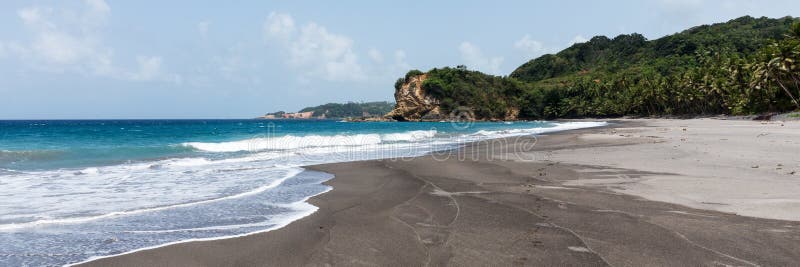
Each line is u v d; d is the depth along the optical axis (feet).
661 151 55.62
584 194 28.91
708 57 398.62
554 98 441.68
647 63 513.45
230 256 16.99
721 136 79.82
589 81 439.63
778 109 198.90
